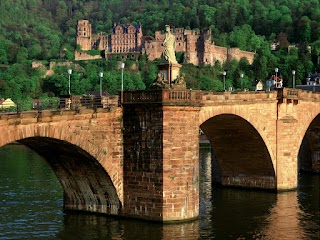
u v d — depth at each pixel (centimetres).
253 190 7362
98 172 5197
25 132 4344
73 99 5438
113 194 5294
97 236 4766
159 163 4984
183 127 5047
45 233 4891
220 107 6119
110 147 5106
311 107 7719
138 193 5150
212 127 6956
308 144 9388
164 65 5419
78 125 4788
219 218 5653
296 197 6881
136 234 4800
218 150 7431
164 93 4916
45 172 9062
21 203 6238
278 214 5891
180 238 4759
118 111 5147
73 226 5100
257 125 6762
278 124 7100
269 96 6931
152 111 5003
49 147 4972
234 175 7531
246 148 7144
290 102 7212
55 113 4541
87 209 5616
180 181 5047
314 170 9425
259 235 5012
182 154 5053
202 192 7231
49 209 5878
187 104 5012
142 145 5088
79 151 4928
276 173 7169
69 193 5731
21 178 8306
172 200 5016
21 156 11881
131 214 5216
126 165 5212
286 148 7212
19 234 4859
